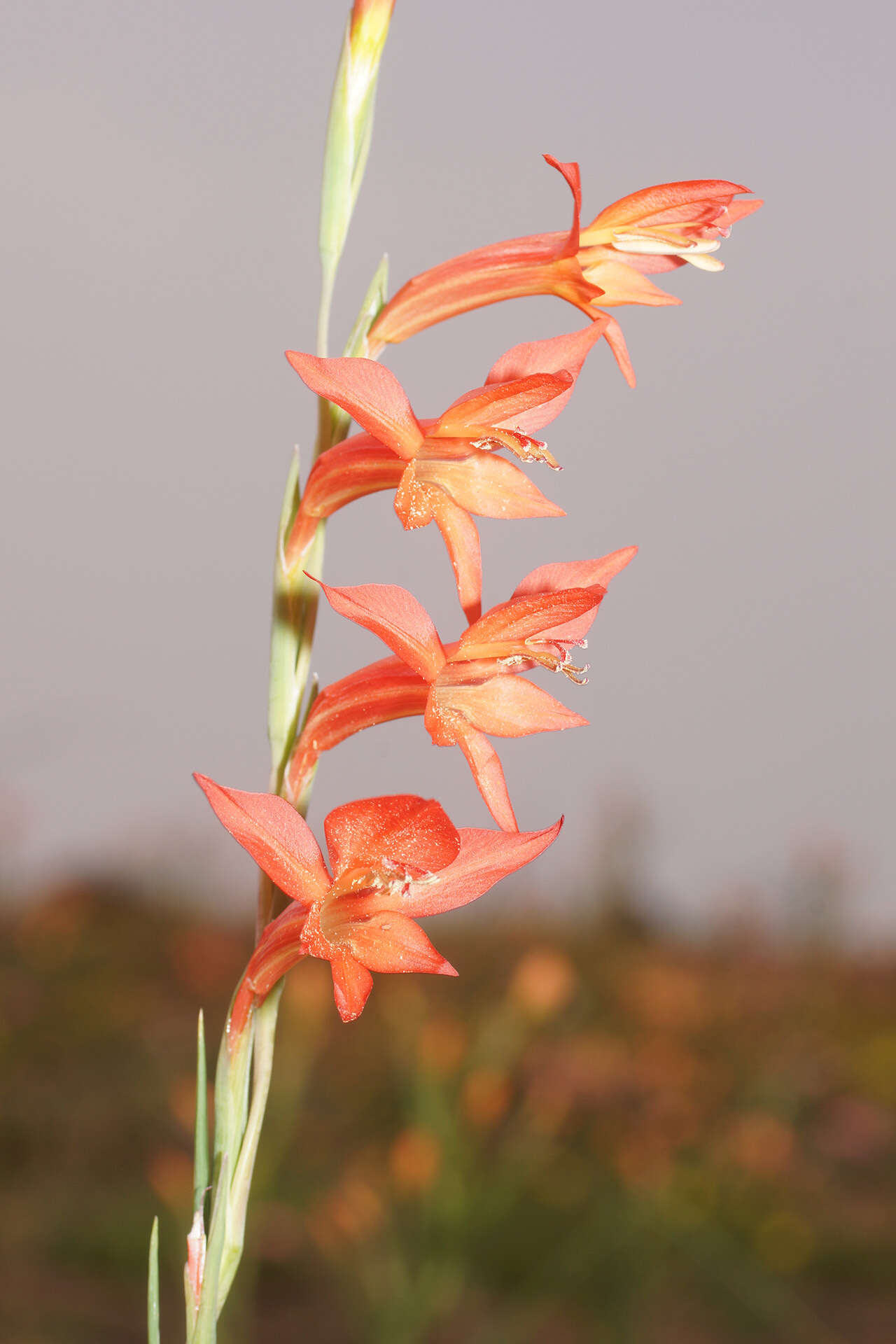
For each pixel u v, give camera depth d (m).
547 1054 5.43
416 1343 3.88
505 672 1.64
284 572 1.70
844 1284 4.64
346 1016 1.46
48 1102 5.54
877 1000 8.24
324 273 1.73
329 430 1.73
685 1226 4.47
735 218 1.84
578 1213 4.38
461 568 1.60
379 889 1.52
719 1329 4.36
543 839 1.60
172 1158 4.61
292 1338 4.13
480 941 9.12
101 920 8.57
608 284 1.78
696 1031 7.15
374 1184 4.54
